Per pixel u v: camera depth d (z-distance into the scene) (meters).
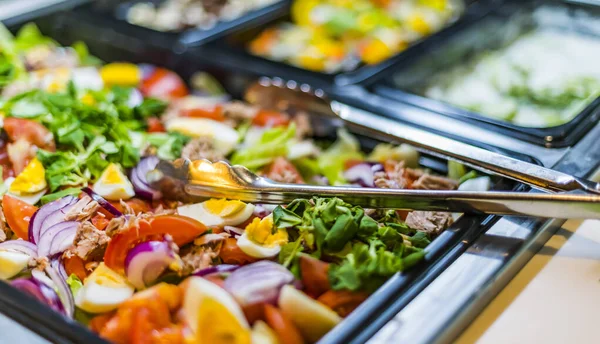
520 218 0.94
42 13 1.44
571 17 1.44
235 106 1.23
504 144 1.08
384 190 0.95
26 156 1.08
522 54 1.43
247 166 1.12
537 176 0.96
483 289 0.86
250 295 0.87
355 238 0.92
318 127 1.20
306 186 0.97
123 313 0.87
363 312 0.85
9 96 1.20
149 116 1.20
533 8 1.47
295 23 1.61
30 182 1.04
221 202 0.99
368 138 1.14
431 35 1.38
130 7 1.57
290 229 0.94
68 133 1.09
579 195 0.89
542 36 1.46
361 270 0.88
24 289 0.91
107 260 0.92
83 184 1.05
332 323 0.86
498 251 0.90
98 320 0.90
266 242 0.93
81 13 1.48
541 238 0.94
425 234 0.95
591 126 1.10
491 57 1.43
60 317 0.83
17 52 1.33
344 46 1.52
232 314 0.86
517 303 0.88
